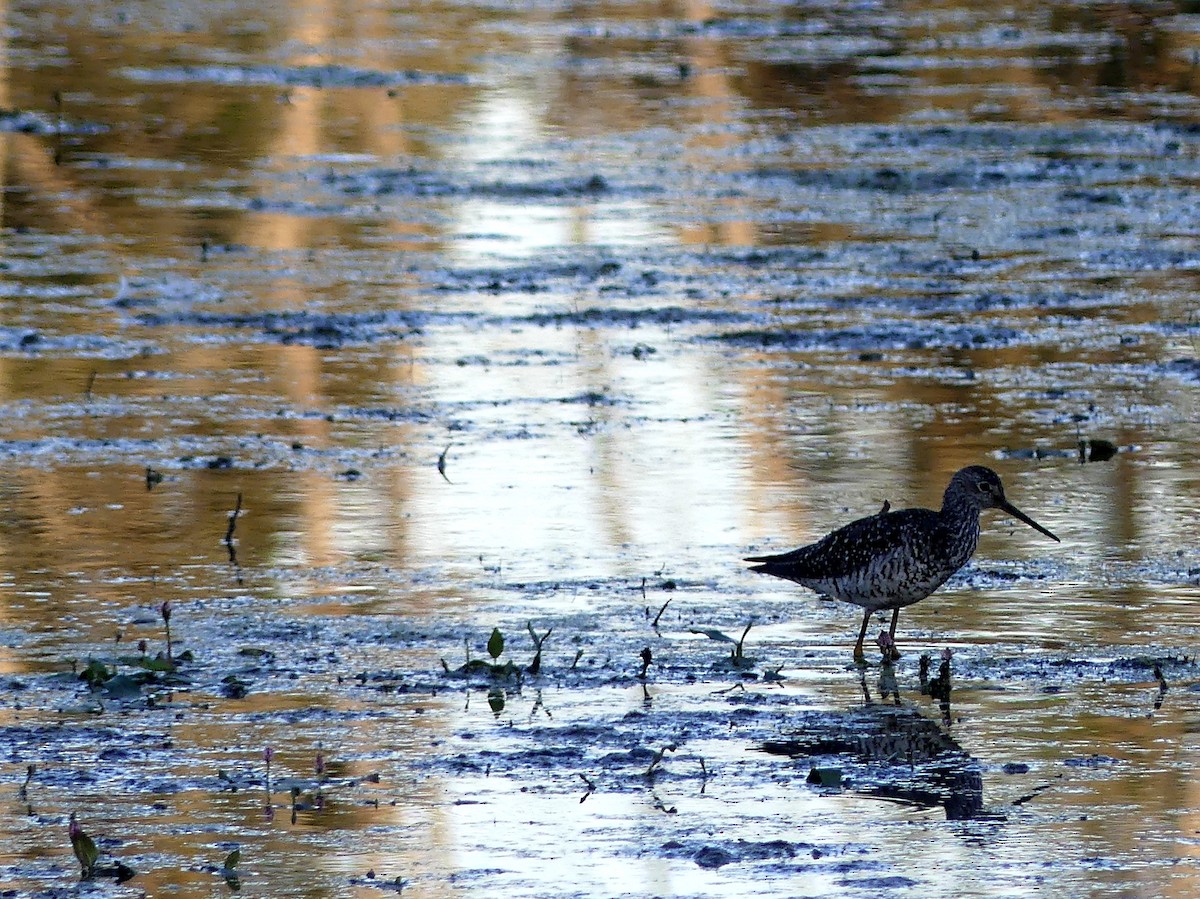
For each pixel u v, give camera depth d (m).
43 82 37.91
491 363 19.83
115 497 15.27
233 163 30.67
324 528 14.51
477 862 8.93
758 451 16.72
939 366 19.88
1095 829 9.30
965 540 12.05
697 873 8.80
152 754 10.27
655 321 21.61
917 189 29.11
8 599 12.82
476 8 51.06
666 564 13.68
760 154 31.52
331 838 9.21
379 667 11.63
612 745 10.41
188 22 47.75
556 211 27.34
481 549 14.02
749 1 52.28
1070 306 22.39
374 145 32.22
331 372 19.41
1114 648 12.05
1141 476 16.02
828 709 11.00
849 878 8.73
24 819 9.44
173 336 20.75
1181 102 36.28
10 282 22.86
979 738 10.55
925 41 44.41
